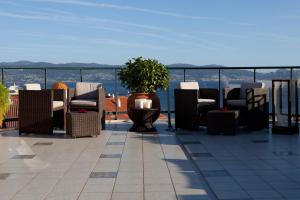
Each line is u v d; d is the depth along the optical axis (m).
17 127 8.99
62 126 8.58
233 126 7.89
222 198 3.96
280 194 4.05
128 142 7.17
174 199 3.96
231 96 8.94
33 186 4.42
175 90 8.64
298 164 5.34
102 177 4.77
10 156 5.99
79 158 5.83
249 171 4.99
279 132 7.97
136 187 4.36
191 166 5.31
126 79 8.79
